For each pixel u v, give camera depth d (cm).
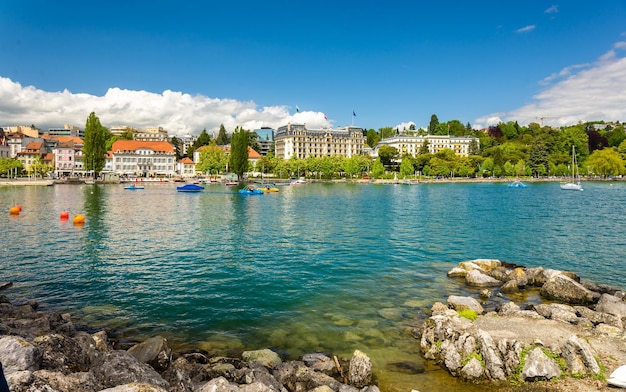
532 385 1259
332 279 2536
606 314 1777
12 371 1059
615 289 2291
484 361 1361
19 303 2070
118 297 2175
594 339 1467
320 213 6188
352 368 1341
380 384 1312
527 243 3744
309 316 1917
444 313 1759
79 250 3334
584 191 11912
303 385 1273
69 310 1983
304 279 2533
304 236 4094
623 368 1221
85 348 1358
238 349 1577
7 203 7319
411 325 1802
